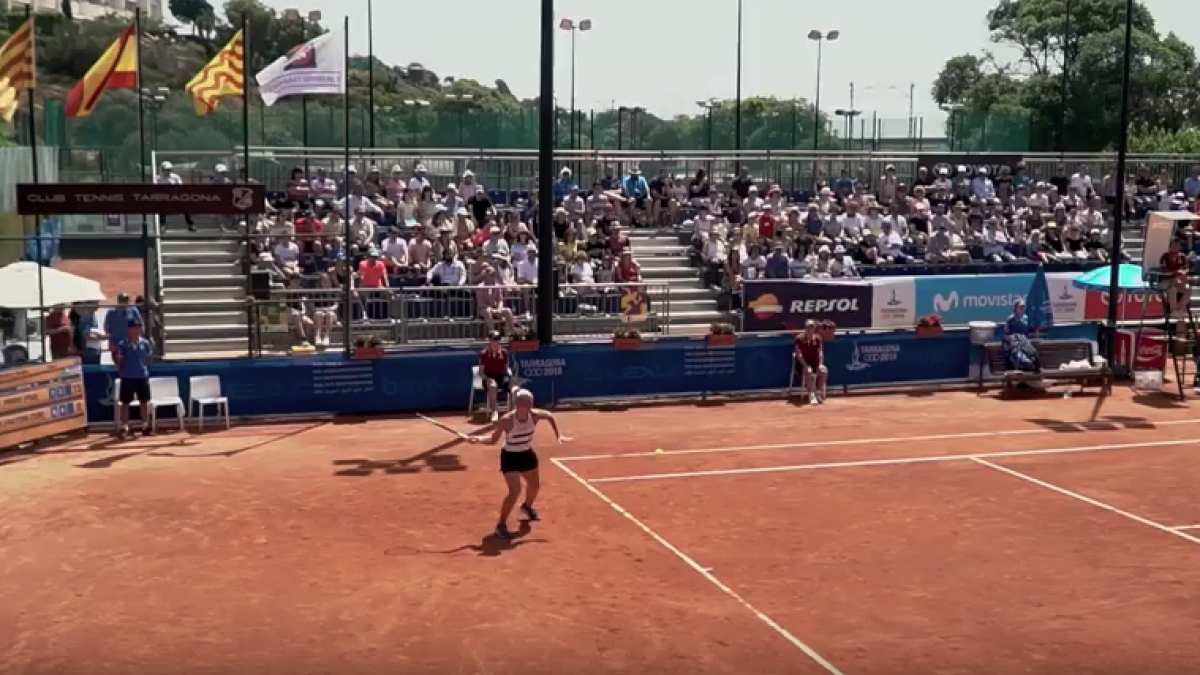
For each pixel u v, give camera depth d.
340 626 11.95
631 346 25.00
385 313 27.14
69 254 32.81
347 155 23.89
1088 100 65.69
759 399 25.53
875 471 18.73
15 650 11.35
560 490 17.42
